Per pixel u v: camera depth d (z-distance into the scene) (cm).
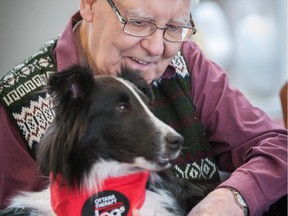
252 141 185
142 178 155
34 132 170
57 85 143
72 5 264
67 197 150
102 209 151
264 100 449
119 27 158
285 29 436
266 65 442
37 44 260
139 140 148
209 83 191
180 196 170
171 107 184
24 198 158
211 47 417
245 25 431
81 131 146
